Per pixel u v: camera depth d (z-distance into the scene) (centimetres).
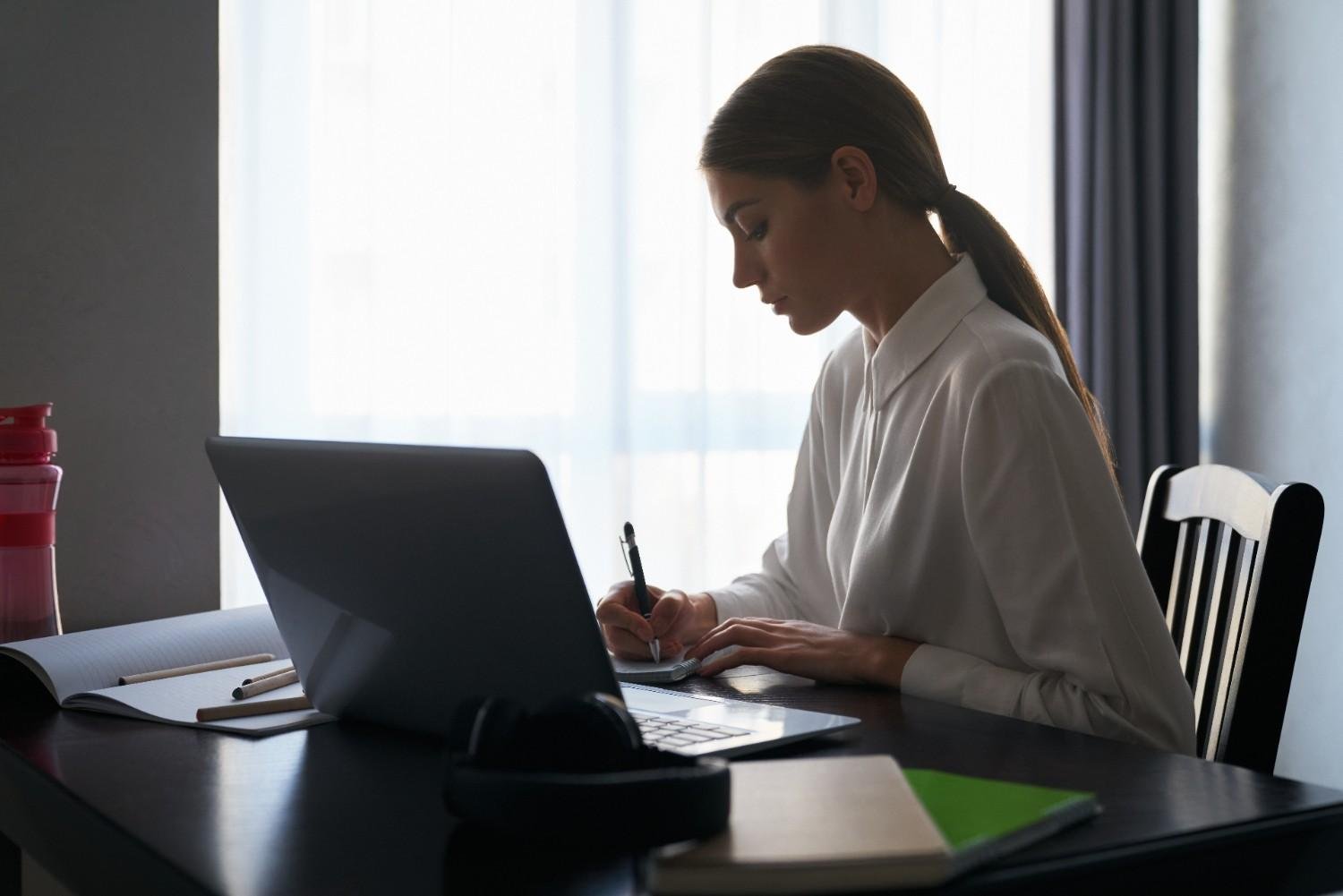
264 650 131
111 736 96
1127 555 114
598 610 131
